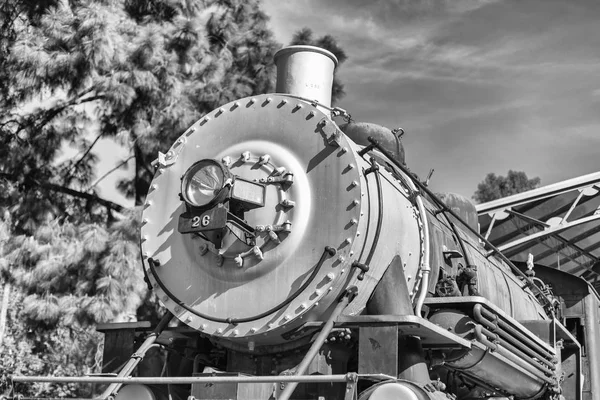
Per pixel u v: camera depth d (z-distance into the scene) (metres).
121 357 5.39
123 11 13.03
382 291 4.92
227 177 4.63
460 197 7.26
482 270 6.50
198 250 5.06
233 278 4.89
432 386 4.79
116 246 11.52
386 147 5.72
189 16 13.68
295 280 4.72
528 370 6.02
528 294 7.98
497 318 5.22
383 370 4.39
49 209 12.85
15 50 11.90
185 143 5.43
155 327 5.38
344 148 4.84
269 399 4.43
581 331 8.96
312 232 4.77
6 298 15.73
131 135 12.43
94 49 11.65
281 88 5.87
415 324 4.45
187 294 5.05
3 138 12.77
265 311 4.74
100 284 11.35
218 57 13.39
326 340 4.68
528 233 12.20
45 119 13.16
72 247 12.33
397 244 5.08
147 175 13.92
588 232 12.20
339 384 4.62
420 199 5.42
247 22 14.18
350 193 4.75
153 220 5.35
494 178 38.81
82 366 16.16
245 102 5.30
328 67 5.94
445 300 5.08
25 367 15.50
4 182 12.80
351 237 4.66
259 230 4.80
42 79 12.02
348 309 4.82
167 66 12.35
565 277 9.06
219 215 4.57
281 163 4.97
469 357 5.19
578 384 7.70
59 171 13.44
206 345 5.29
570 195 11.88
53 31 12.05
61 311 11.81
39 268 12.05
